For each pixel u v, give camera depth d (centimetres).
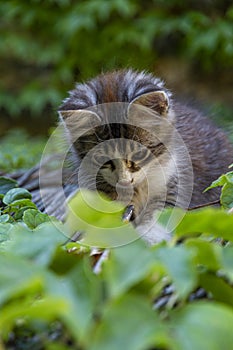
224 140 1002
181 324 312
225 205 552
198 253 372
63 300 304
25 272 332
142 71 941
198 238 412
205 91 2439
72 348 339
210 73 2473
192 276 325
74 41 2492
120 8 2392
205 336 303
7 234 520
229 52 2359
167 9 2519
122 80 864
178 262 331
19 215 625
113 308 311
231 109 2153
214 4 2511
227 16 2452
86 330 306
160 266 334
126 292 334
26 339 366
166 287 386
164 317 324
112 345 292
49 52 2500
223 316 316
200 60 2472
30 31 2569
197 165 866
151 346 320
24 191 667
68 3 2514
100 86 862
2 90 2503
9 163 1316
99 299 337
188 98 1233
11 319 327
